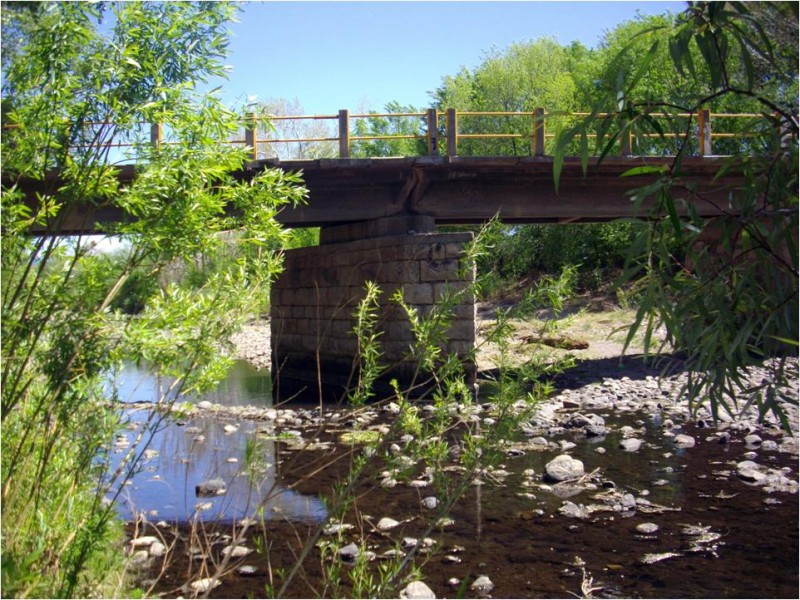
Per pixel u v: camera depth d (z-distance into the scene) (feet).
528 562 17.53
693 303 9.84
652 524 20.06
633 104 9.71
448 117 48.80
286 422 36.11
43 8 11.82
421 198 50.49
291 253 58.95
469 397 12.00
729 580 16.39
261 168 38.70
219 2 13.17
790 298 9.57
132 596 13.52
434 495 22.40
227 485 24.00
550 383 11.73
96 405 12.19
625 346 9.97
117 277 12.30
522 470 26.40
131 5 12.37
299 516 20.85
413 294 46.09
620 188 52.31
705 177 44.06
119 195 12.87
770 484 24.02
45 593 10.79
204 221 12.97
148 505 21.85
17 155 12.35
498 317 11.93
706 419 35.24
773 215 9.45
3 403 11.21
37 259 12.29
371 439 15.79
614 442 31.35
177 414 12.75
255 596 15.29
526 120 110.73
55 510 11.84
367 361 12.19
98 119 12.50
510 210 51.65
